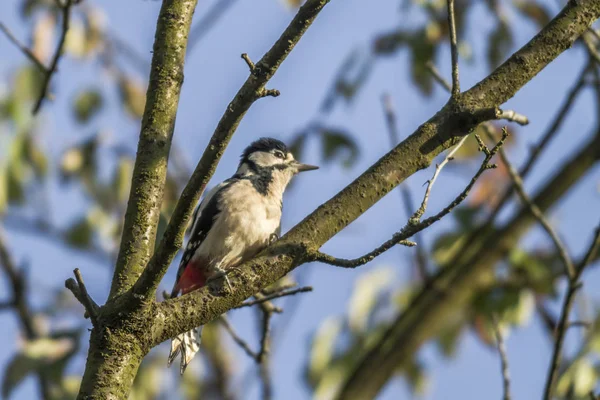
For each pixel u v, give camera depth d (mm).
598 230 7887
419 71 10531
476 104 6367
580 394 8773
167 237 5684
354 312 11516
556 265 10992
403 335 11641
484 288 11172
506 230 11719
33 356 9820
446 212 5996
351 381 11594
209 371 13094
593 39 10375
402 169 6438
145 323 5953
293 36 5504
